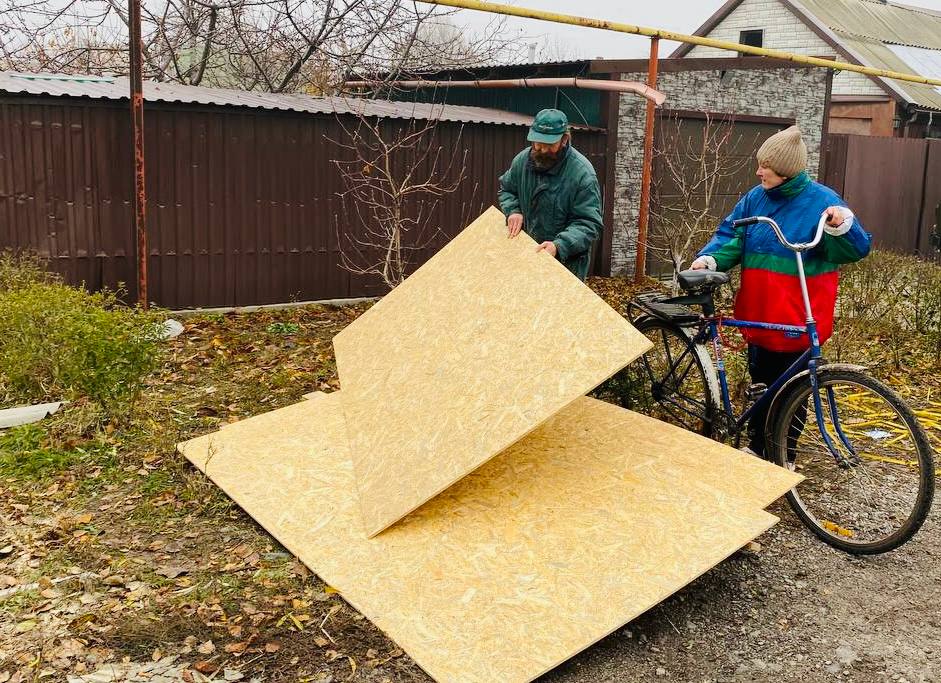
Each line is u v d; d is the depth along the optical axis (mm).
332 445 4406
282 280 8742
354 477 4031
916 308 7902
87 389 4961
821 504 4301
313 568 3416
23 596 3266
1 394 5301
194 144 8062
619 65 10789
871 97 19453
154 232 7980
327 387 5984
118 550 3652
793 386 4145
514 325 4020
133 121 7391
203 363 6449
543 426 4258
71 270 7707
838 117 20109
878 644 3168
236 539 3768
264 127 8391
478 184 9773
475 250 4797
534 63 11438
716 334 4504
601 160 10984
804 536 4004
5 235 7395
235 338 7234
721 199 12492
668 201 11680
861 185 15141
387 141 9125
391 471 3816
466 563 3320
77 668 2850
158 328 5441
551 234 5039
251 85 13320
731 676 2975
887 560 3789
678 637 3197
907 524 3635
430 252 9617
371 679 2859
